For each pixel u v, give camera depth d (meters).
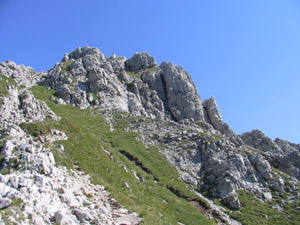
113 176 35.16
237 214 48.53
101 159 37.34
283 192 56.88
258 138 88.75
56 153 28.98
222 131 90.62
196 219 40.09
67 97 86.62
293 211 51.09
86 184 26.97
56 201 20.92
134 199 32.06
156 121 78.56
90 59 104.94
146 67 117.56
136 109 89.94
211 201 51.31
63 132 38.44
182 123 80.38
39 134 33.72
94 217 20.97
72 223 19.27
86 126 69.69
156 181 51.69
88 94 89.56
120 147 61.75
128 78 105.38
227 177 55.91
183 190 50.69
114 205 25.09
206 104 101.50
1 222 16.55
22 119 38.19
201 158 62.44
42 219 18.55
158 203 37.06
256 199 53.47
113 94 91.25
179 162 60.81
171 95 100.50
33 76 105.38
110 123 75.75
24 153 24.53
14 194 19.09
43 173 23.50
